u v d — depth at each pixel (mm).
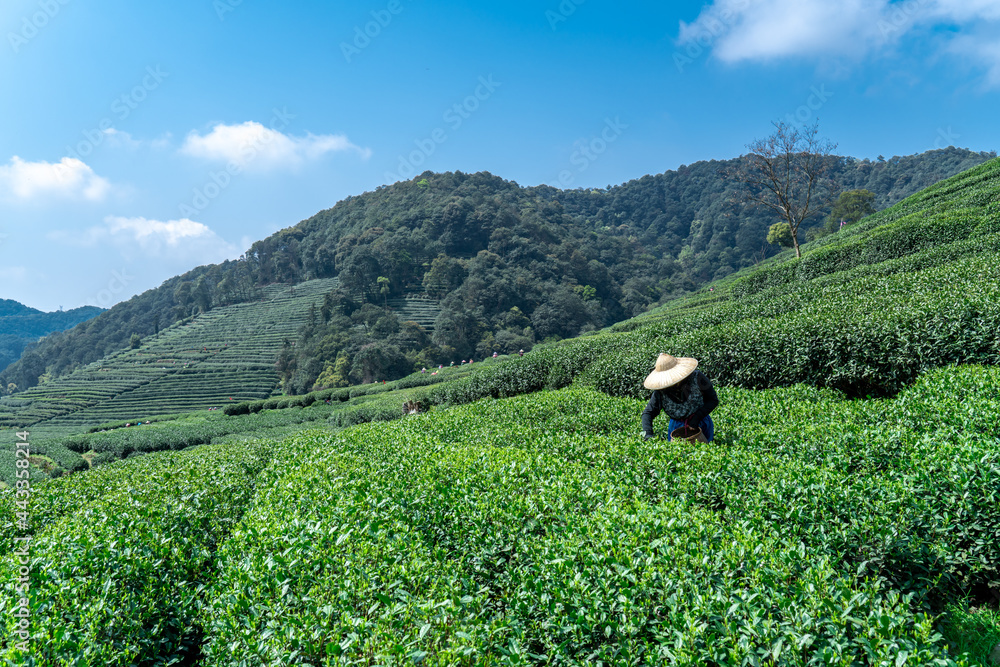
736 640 3199
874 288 15781
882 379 10570
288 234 174750
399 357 90188
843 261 24969
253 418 44906
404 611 3809
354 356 90875
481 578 4977
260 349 111188
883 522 4469
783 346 11977
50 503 9289
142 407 88625
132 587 5281
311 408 47500
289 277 156375
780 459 6152
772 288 23094
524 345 102562
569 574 3977
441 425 12586
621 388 14461
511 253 134875
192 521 7242
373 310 109750
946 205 26625
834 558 4406
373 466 8234
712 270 158625
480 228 146875
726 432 7840
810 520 4750
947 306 10070
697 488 5785
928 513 4613
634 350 15531
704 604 3389
